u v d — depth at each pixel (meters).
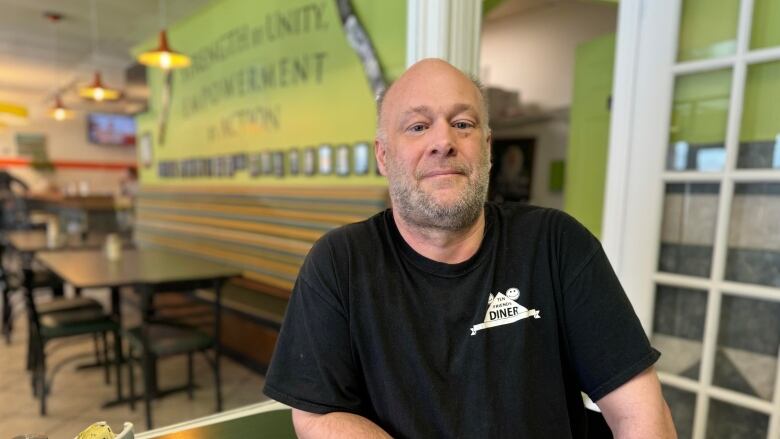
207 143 4.15
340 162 2.80
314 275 0.97
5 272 3.56
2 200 8.38
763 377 1.58
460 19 1.74
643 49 1.77
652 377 0.92
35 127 10.37
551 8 3.51
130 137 11.48
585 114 2.84
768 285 1.56
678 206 1.75
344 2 2.64
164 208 4.59
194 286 2.50
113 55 6.58
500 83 3.96
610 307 0.94
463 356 0.91
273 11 3.21
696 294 1.72
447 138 0.93
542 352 0.93
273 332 3.04
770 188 1.54
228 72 3.77
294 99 3.11
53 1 4.48
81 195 8.30
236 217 3.53
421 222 0.95
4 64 7.14
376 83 2.51
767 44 1.52
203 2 4.32
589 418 1.04
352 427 0.88
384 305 0.94
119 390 2.72
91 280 2.35
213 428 1.22
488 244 0.99
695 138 1.69
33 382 2.79
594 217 2.78
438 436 0.88
